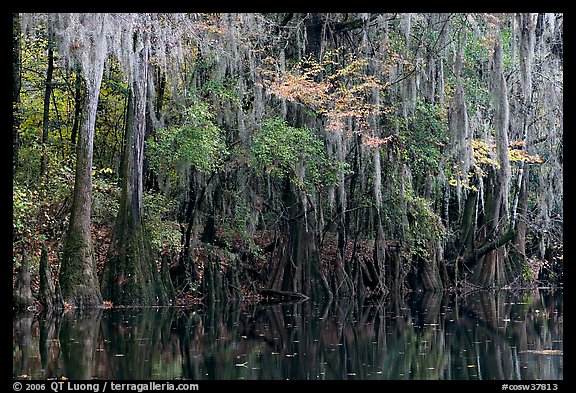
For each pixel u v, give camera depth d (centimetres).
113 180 2659
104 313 1969
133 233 2139
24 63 2670
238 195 2523
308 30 2502
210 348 1502
